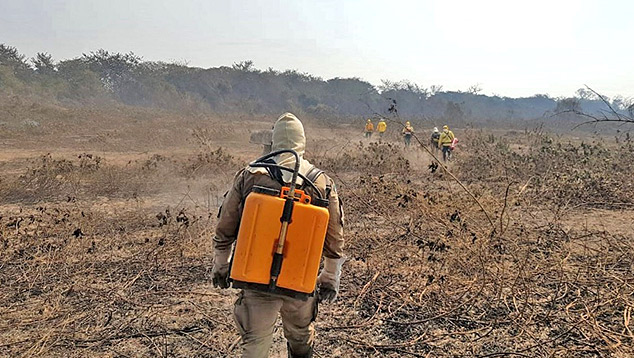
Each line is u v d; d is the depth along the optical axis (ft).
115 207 29.84
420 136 93.04
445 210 23.84
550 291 17.10
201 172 40.52
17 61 214.69
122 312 15.42
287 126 10.05
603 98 21.66
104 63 246.27
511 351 13.39
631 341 13.67
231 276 9.16
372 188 29.32
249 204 9.13
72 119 109.60
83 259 19.79
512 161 44.42
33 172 34.30
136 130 88.28
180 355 13.05
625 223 26.48
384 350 13.51
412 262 19.56
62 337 13.79
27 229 23.91
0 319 14.84
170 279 18.16
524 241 21.84
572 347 13.52
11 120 96.68
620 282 16.79
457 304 16.03
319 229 9.20
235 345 13.52
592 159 42.22
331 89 323.98
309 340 10.45
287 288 9.17
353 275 18.49
